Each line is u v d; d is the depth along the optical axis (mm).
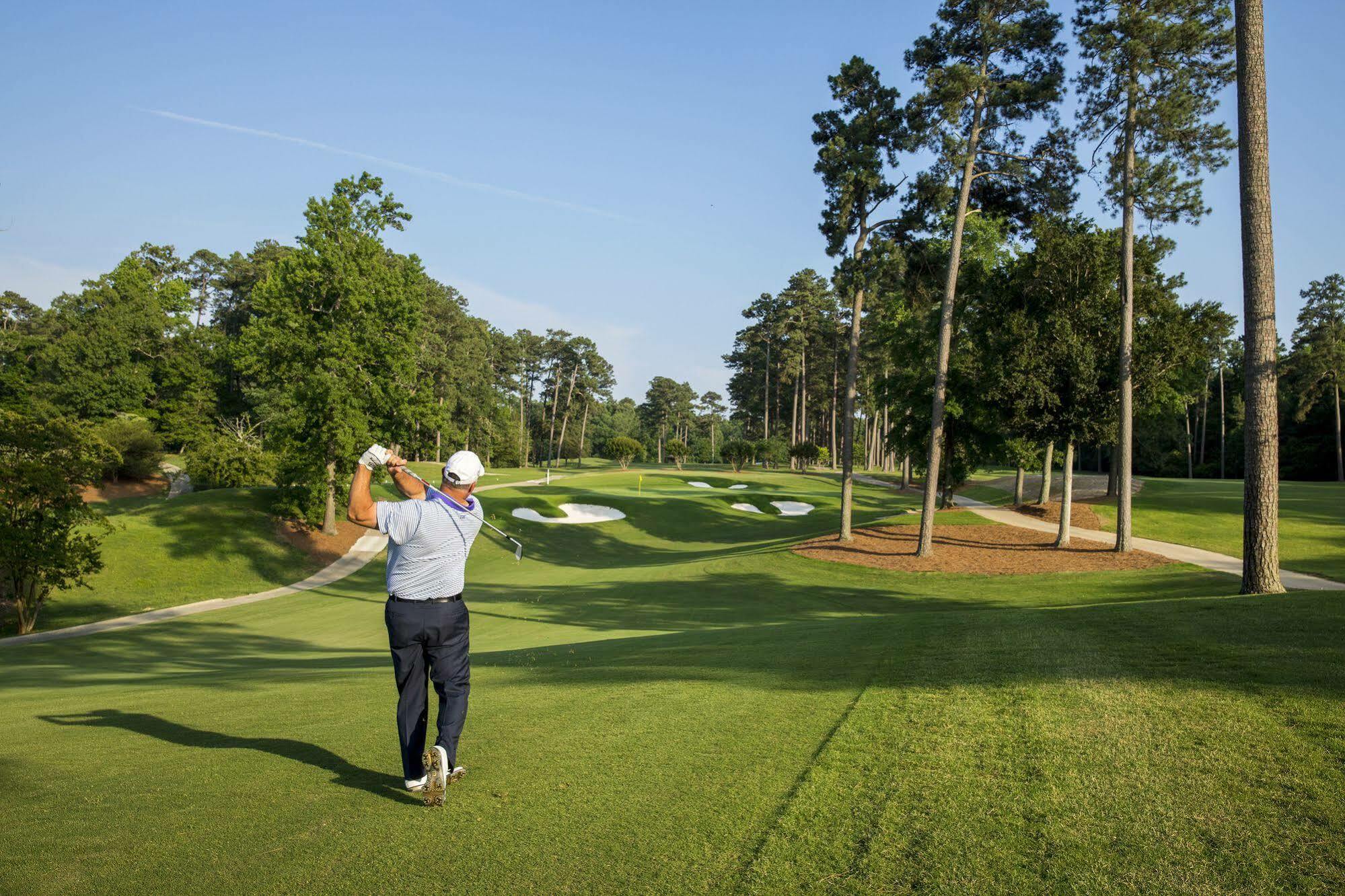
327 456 37562
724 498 53625
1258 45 12352
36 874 3039
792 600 21703
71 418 24422
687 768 4312
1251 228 12305
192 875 3031
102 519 24250
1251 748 3973
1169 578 20891
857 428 113875
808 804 3672
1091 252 26234
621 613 20641
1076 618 9180
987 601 20062
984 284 29203
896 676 6484
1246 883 2709
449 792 4027
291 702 7379
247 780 4340
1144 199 23500
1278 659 5785
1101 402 25312
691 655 9086
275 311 36688
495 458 101062
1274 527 11930
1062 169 26109
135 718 6766
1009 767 3992
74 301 70188
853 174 27609
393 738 5320
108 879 2992
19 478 22688
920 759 4215
